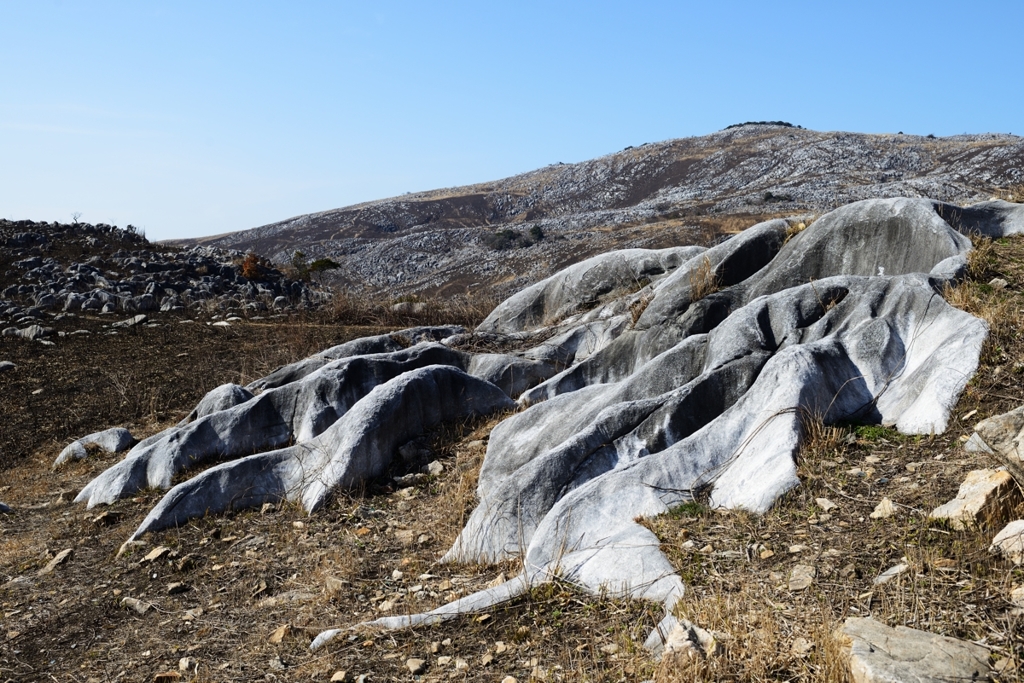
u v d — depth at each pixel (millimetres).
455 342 10641
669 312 8438
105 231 25297
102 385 12484
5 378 12938
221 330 16250
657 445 5578
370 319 16500
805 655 3229
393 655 4043
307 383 8344
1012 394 4898
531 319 12359
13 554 6758
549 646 3865
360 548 5836
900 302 6117
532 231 61281
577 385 8469
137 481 7840
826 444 4984
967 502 3955
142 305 18422
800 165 83438
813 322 6574
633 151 105312
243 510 6867
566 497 4961
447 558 5355
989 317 5582
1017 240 7527
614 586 4148
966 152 77375
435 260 60344
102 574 6105
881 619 3359
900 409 5348
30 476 9125
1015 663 2922
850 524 4199
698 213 60469
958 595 3408
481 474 6516
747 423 5312
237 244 85875
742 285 8461
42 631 5281
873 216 7996
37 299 18484
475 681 3709
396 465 7148
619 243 49844
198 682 4141
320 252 73062
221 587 5562
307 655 4254
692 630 3406
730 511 4625
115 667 4566
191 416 9414
